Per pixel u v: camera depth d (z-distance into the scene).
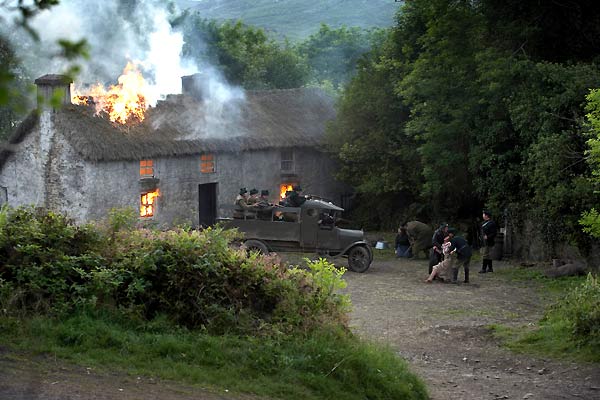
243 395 8.02
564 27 26.72
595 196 20.98
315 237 24.42
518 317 16.53
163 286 10.01
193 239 10.63
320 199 26.67
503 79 24.70
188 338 9.33
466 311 17.23
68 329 8.76
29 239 9.84
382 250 30.11
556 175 21.89
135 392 7.41
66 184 31.39
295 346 9.52
